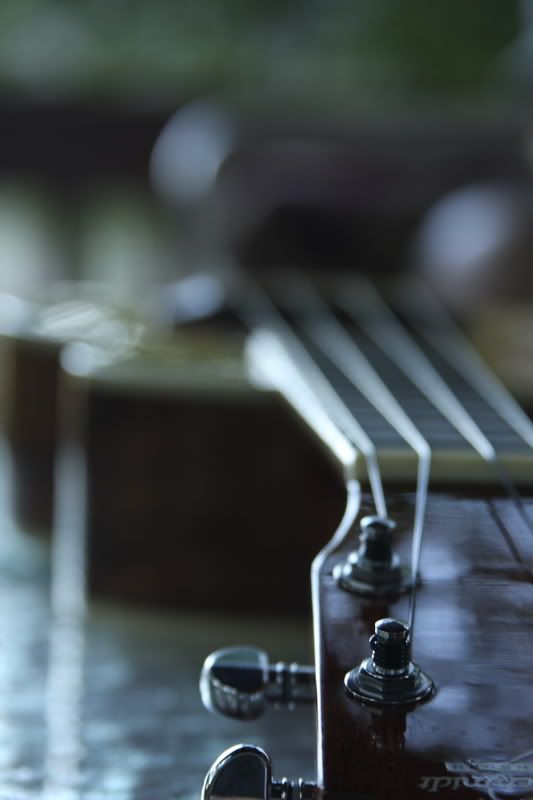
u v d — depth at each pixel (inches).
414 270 30.4
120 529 17.9
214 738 15.0
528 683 11.3
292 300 23.2
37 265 60.2
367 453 14.2
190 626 17.7
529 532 13.1
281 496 17.6
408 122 33.4
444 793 10.5
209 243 34.2
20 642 16.9
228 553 17.7
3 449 22.5
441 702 11.1
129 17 60.8
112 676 16.2
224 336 21.7
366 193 31.0
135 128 60.2
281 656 16.9
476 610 12.0
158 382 17.5
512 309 24.8
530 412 18.7
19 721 15.1
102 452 17.8
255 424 17.5
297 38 59.7
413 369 18.0
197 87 60.3
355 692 11.2
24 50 60.3
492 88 51.7
